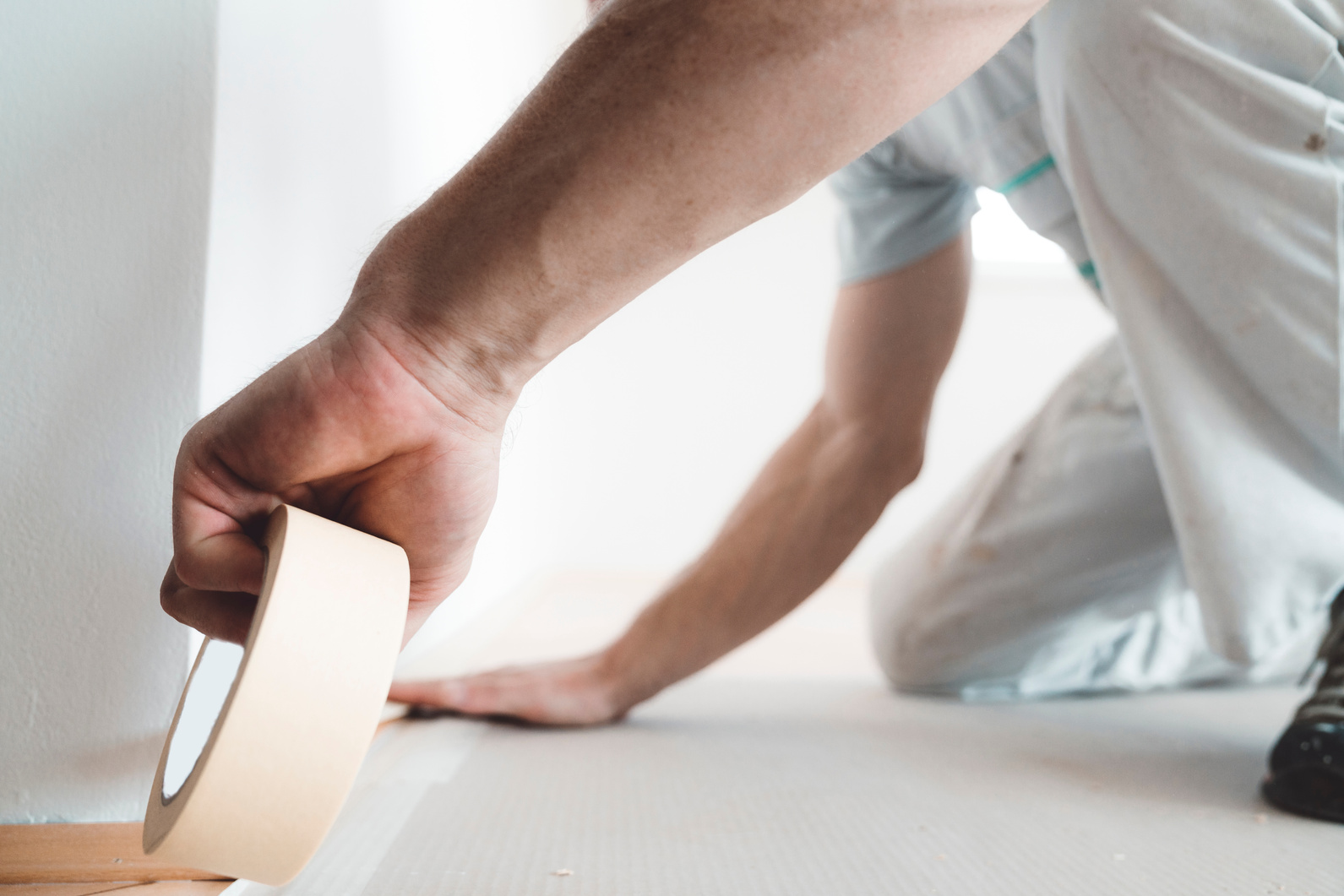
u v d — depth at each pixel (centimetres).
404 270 35
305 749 33
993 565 99
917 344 90
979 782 67
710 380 293
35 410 49
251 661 32
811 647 152
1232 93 62
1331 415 64
